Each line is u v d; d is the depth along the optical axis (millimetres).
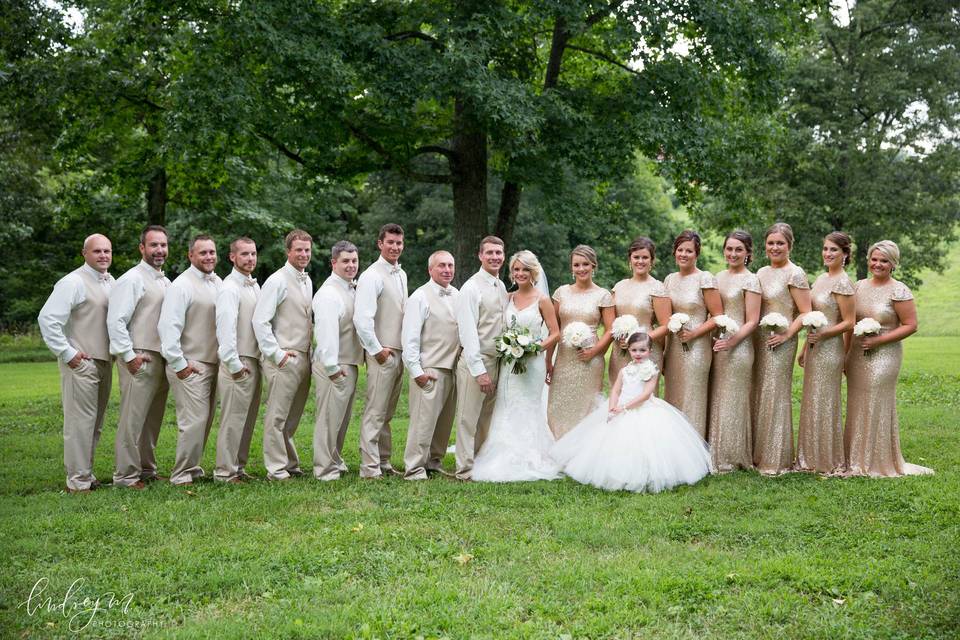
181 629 3990
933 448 8477
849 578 4555
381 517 5859
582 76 17422
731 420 7453
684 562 4871
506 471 7301
